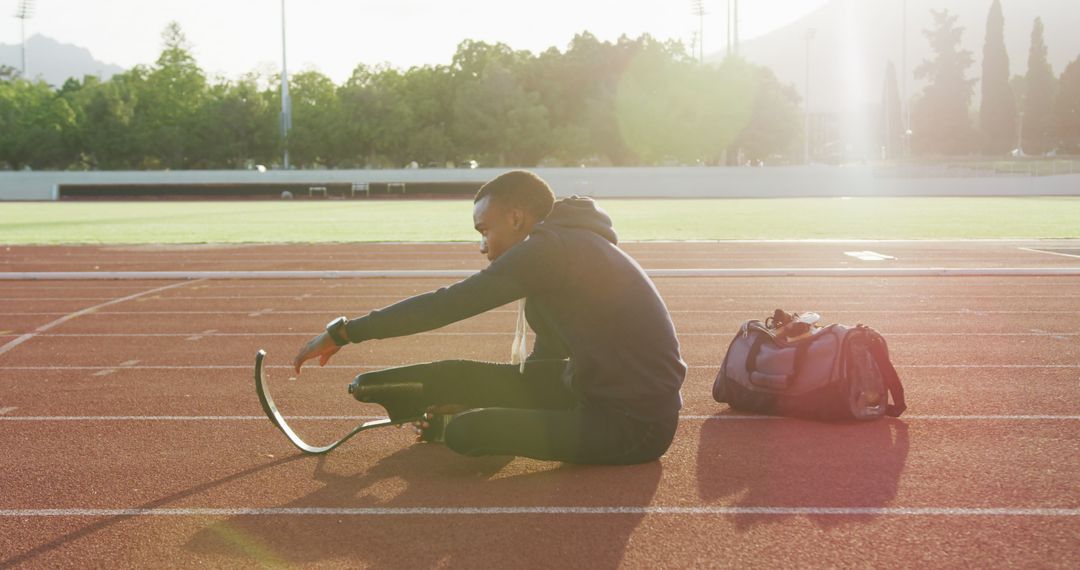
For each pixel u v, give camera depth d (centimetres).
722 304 1141
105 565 361
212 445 531
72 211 4397
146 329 989
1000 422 563
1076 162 6462
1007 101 8738
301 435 554
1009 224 2852
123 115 7969
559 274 432
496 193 453
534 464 482
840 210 3944
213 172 6562
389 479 460
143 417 600
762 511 410
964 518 401
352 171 6550
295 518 408
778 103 7644
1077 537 379
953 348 829
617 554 364
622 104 7519
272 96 8231
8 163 8325
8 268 1722
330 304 1181
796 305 1126
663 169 6375
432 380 496
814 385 554
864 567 351
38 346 888
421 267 1667
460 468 476
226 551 372
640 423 449
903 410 571
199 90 8506
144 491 448
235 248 2139
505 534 385
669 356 453
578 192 6362
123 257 1931
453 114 8019
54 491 450
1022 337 885
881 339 566
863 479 454
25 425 581
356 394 493
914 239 2222
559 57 8181
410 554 366
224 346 882
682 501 423
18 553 374
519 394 493
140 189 6469
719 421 569
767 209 4125
